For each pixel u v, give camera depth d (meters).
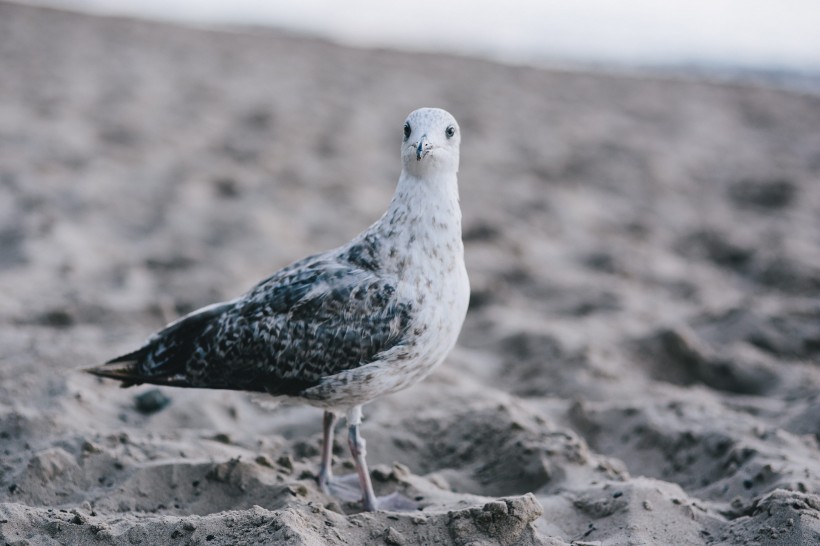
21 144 18.17
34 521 5.09
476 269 13.38
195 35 41.00
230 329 6.07
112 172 16.88
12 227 12.99
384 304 5.88
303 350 5.93
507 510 5.24
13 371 7.80
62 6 44.78
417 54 42.12
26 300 10.09
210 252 12.83
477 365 9.92
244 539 4.93
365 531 5.20
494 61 41.38
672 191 19.95
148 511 5.68
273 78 31.34
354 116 25.61
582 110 29.73
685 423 7.67
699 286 13.28
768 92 34.25
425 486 6.41
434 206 6.02
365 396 6.05
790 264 13.79
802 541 5.20
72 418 7.04
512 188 19.05
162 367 6.21
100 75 27.72
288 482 5.95
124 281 11.18
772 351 10.43
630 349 10.06
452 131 6.19
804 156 24.20
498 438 7.14
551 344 10.07
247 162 19.02
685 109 30.55
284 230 14.32
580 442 6.94
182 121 22.52
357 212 15.92
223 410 7.79
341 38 46.53
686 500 5.89
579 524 5.81
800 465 6.56
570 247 15.28
